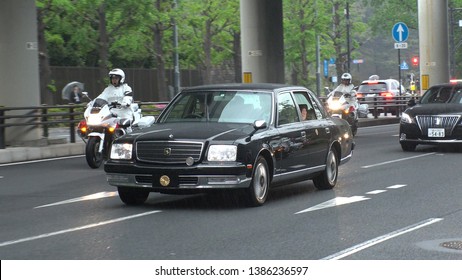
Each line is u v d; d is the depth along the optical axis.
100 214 19.39
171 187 19.05
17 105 39.41
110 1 61.31
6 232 16.97
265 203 20.86
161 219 18.44
